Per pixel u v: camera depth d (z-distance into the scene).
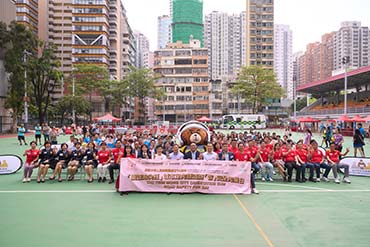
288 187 11.02
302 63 134.00
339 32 101.94
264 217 7.57
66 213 7.87
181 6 149.50
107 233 6.52
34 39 46.38
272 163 12.37
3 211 8.03
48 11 110.44
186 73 97.81
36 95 50.28
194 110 97.31
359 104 54.59
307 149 12.51
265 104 79.31
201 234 6.46
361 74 50.09
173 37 153.88
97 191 10.25
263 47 104.62
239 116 69.56
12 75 45.06
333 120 46.44
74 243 6.01
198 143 13.72
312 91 73.31
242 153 12.01
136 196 9.60
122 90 71.69
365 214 7.84
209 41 163.00
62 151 12.31
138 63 181.38
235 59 164.00
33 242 6.06
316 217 7.59
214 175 10.07
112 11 107.81
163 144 14.20
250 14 103.88
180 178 10.06
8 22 48.16
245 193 9.95
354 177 13.01
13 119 47.41
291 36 172.75
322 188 10.87
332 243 6.04
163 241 6.10
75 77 73.62
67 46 110.94
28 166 11.70
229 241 6.10
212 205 8.63
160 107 97.75
